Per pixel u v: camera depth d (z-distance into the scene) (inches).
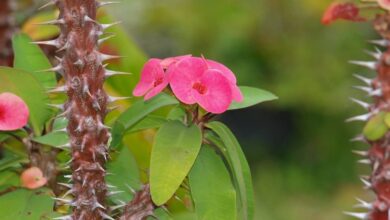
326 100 74.9
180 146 28.1
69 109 28.3
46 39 35.8
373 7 31.2
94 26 28.1
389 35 31.1
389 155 31.1
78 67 28.0
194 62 28.0
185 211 31.0
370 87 31.3
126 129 29.6
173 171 27.9
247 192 28.8
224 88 27.9
